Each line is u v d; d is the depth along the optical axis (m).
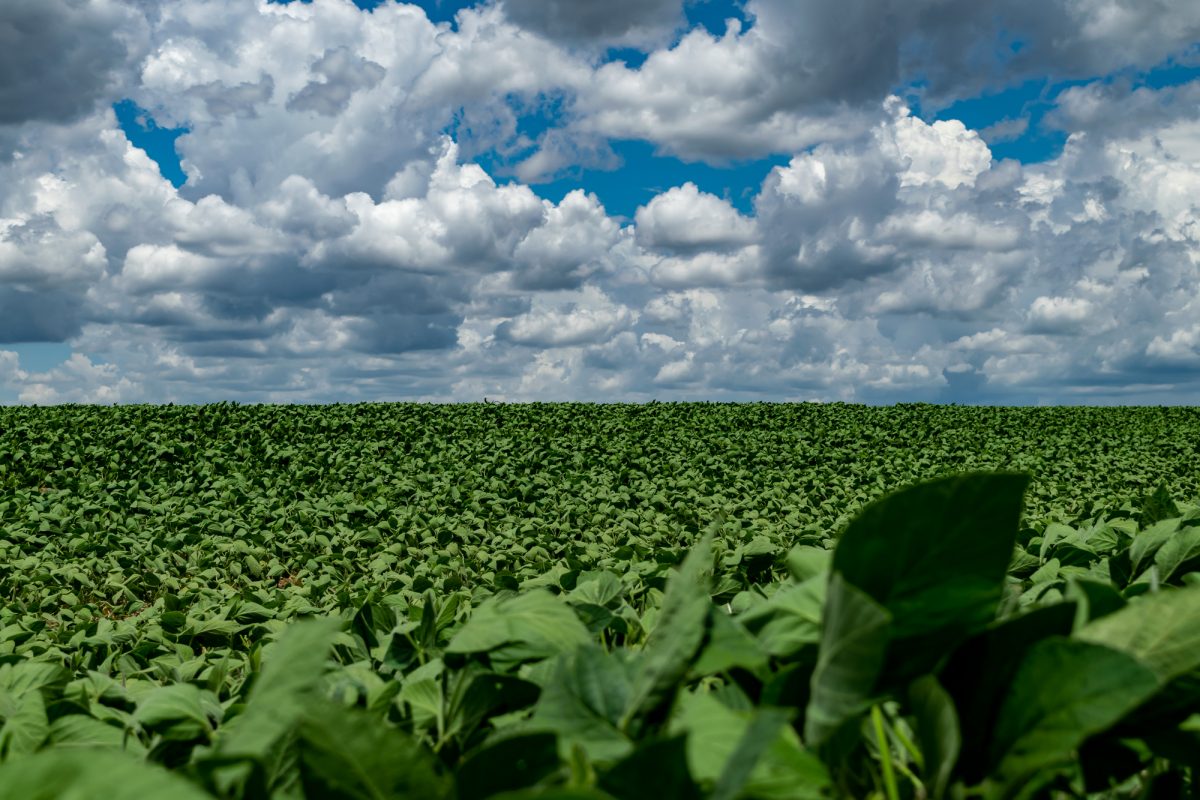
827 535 8.66
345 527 9.92
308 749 0.88
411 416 21.41
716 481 14.16
